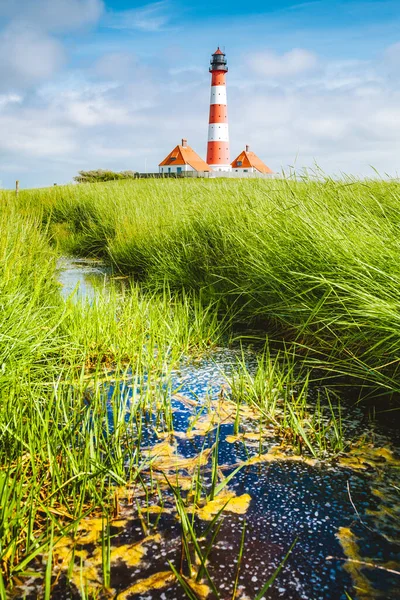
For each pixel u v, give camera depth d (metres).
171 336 4.04
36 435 2.19
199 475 2.08
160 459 2.31
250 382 3.05
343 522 1.85
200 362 3.66
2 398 2.42
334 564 1.63
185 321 4.26
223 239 5.31
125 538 1.74
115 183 19.41
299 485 2.09
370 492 2.04
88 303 4.40
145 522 1.83
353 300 3.16
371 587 1.53
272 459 2.30
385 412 2.77
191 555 1.67
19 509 1.69
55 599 1.48
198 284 5.45
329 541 1.74
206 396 3.04
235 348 3.97
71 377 3.15
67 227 11.84
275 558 1.66
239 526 1.82
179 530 1.79
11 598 1.48
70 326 3.78
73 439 2.20
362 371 3.06
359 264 3.19
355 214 4.00
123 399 2.96
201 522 1.84
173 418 2.75
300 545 1.72
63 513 1.84
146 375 3.38
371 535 1.77
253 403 2.83
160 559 1.65
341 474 2.17
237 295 4.89
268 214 4.61
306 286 3.76
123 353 3.65
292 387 3.10
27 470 2.04
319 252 3.64
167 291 5.77
